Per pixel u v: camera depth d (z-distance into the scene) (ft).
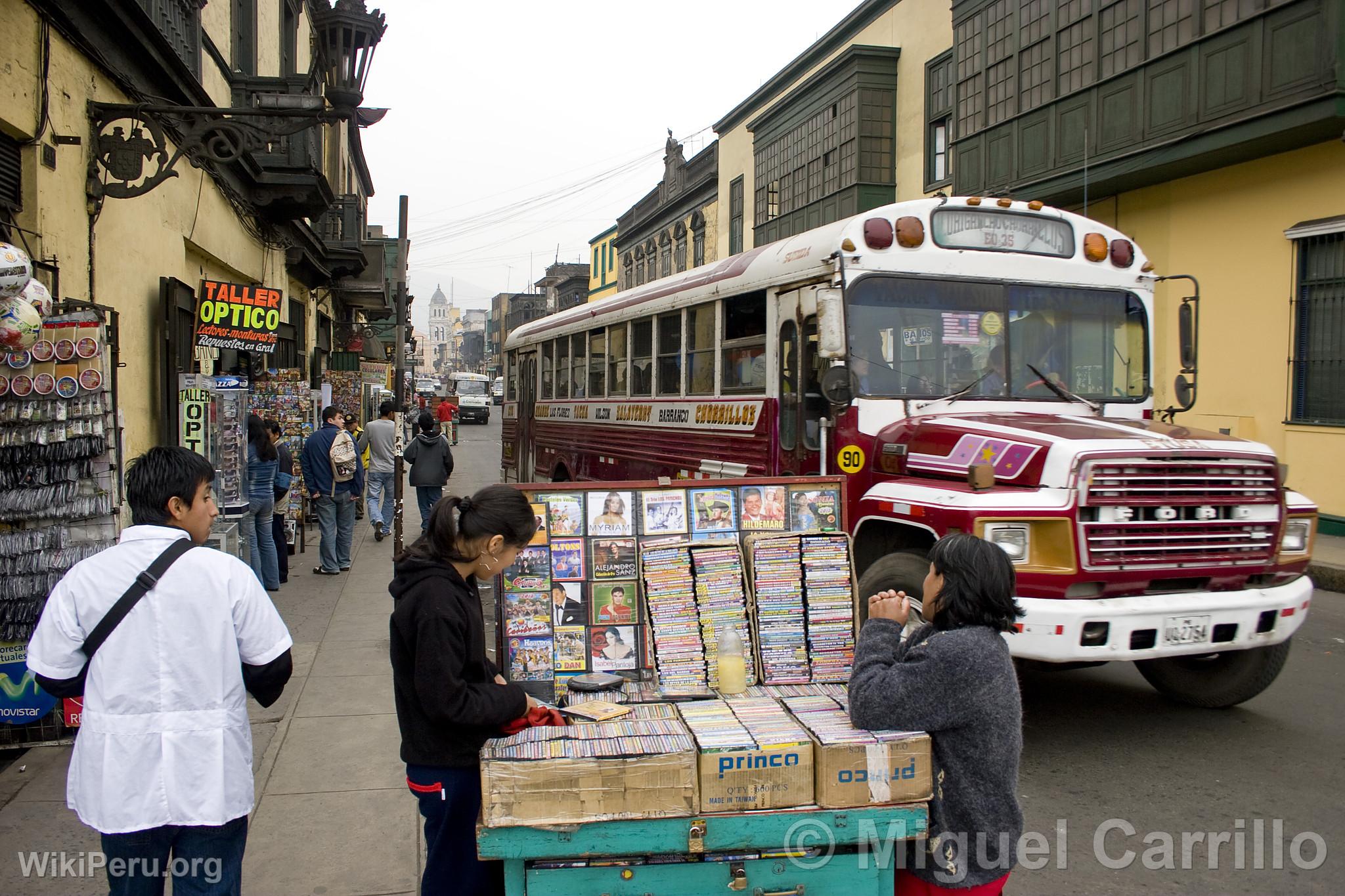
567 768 8.73
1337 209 38.55
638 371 33.76
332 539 34.50
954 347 21.15
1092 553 16.06
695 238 108.58
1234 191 43.11
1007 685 8.95
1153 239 47.83
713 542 11.62
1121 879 13.15
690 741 9.13
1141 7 44.32
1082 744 18.30
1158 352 47.39
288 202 43.27
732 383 26.43
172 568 9.02
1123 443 16.55
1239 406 42.96
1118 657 15.99
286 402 41.55
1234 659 19.34
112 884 8.98
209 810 8.89
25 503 16.94
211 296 31.81
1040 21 50.75
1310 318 40.06
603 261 161.79
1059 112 49.39
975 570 9.07
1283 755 17.66
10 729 17.19
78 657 8.99
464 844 9.58
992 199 21.79
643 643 11.72
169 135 29.07
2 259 15.62
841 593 11.63
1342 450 38.52
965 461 17.85
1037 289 22.04
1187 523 16.49
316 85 38.47
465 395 175.83
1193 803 15.56
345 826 14.53
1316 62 36.32
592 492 12.01
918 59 65.10
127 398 26.53
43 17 21.09
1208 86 40.81
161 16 28.96
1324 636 26.76
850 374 20.24
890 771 8.97
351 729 18.63
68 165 22.56
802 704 10.35
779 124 81.61
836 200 71.36
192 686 8.95
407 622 9.43
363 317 108.78
